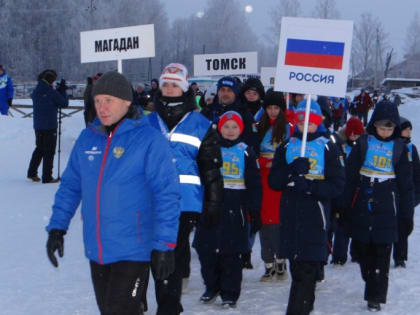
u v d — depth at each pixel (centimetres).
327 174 453
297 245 445
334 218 591
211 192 413
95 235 317
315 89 505
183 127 415
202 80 3159
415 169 540
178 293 402
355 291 555
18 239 699
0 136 1623
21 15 8238
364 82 10112
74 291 518
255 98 694
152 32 725
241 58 1108
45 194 998
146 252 319
